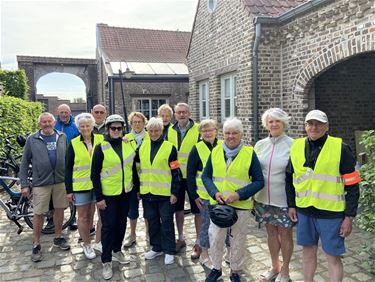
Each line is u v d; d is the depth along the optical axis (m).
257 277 3.94
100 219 4.55
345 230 3.01
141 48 19.33
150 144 4.32
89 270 4.22
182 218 4.76
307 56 6.80
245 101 8.09
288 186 3.41
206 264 4.22
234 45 8.55
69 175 4.47
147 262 4.38
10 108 8.23
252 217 5.84
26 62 19.67
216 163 3.65
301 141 3.28
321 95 8.54
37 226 4.58
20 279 4.03
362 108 8.84
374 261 3.91
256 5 7.86
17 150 8.08
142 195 4.37
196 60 11.21
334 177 3.04
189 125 4.84
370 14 5.36
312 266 3.35
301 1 8.23
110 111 16.06
